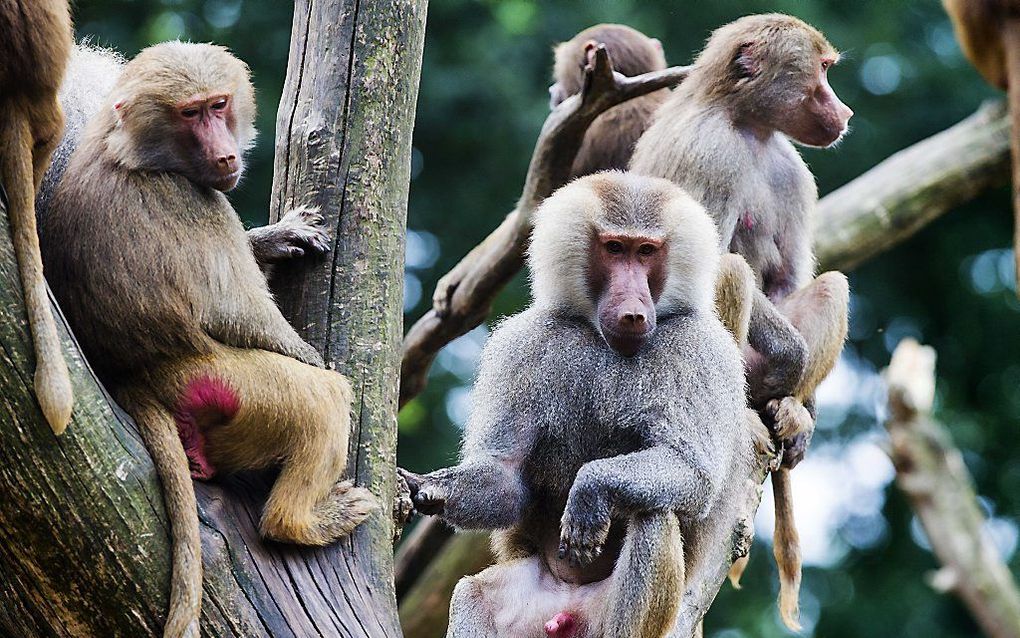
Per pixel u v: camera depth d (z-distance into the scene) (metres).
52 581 6.70
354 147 8.34
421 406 20.88
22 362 6.41
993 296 24.77
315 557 7.45
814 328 10.43
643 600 7.75
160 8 20.59
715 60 11.01
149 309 7.22
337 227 8.24
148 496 6.83
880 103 22.88
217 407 7.23
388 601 7.62
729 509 8.59
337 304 8.13
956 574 15.65
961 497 15.91
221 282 7.43
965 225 24.58
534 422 8.30
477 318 12.34
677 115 11.00
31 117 6.80
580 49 13.48
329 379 7.50
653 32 21.47
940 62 22.92
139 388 7.20
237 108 8.00
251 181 20.28
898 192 14.47
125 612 6.76
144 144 7.51
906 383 16.11
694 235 8.31
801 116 10.84
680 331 8.21
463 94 20.81
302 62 8.56
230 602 7.01
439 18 21.42
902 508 24.72
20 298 6.45
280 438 7.32
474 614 8.38
